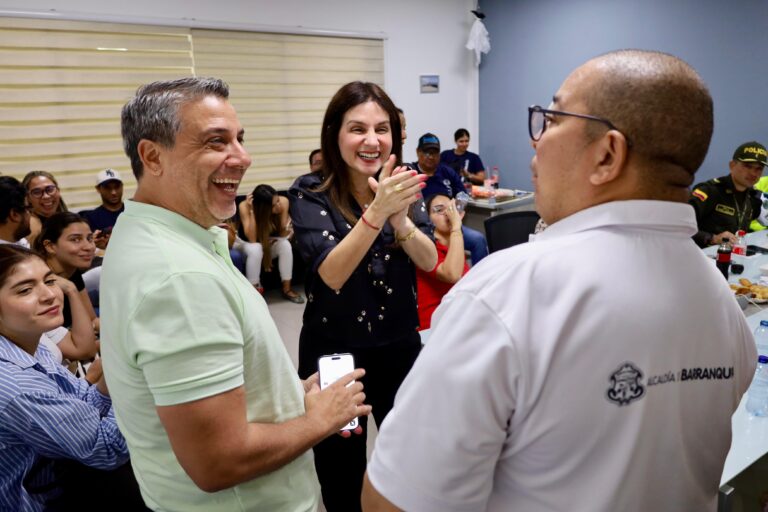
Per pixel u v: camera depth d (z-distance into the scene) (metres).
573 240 0.58
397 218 1.41
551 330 0.54
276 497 0.93
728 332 0.64
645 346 0.55
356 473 1.59
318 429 0.95
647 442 0.57
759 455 1.27
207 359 0.76
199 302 0.76
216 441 0.77
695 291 0.59
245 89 5.20
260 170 5.45
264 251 4.72
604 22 5.67
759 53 4.67
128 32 4.49
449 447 0.55
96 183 4.48
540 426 0.55
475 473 0.57
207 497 0.87
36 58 4.15
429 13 6.41
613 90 0.55
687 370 0.59
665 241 0.59
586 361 0.54
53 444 1.21
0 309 1.38
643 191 0.57
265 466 0.85
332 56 5.71
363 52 5.95
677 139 0.55
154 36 4.62
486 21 6.79
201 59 4.90
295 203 1.49
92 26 4.32
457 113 6.96
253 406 0.89
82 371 2.17
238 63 5.11
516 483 0.61
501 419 0.56
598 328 0.54
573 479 0.57
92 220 4.19
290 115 5.54
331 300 1.46
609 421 0.55
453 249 2.25
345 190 1.48
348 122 1.39
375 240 1.47
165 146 0.82
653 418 0.56
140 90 0.84
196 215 0.87
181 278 0.76
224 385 0.77
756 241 3.43
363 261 1.46
